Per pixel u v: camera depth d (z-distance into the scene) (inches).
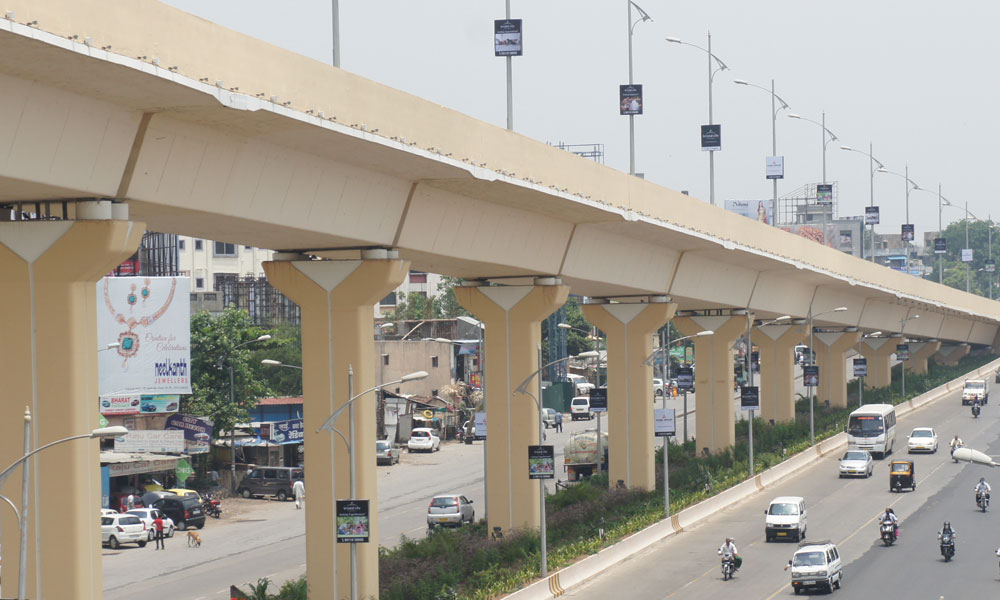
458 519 2586.1
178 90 1157.1
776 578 2007.9
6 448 1267.2
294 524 2800.2
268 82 1307.8
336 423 1759.4
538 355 2332.7
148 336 3014.3
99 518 1294.3
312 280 1758.1
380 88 1508.4
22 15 989.8
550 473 2006.6
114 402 2967.5
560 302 2321.6
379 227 1712.6
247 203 1439.5
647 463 2839.6
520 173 1879.9
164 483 3120.1
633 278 2674.7
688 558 2220.7
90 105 1175.0
